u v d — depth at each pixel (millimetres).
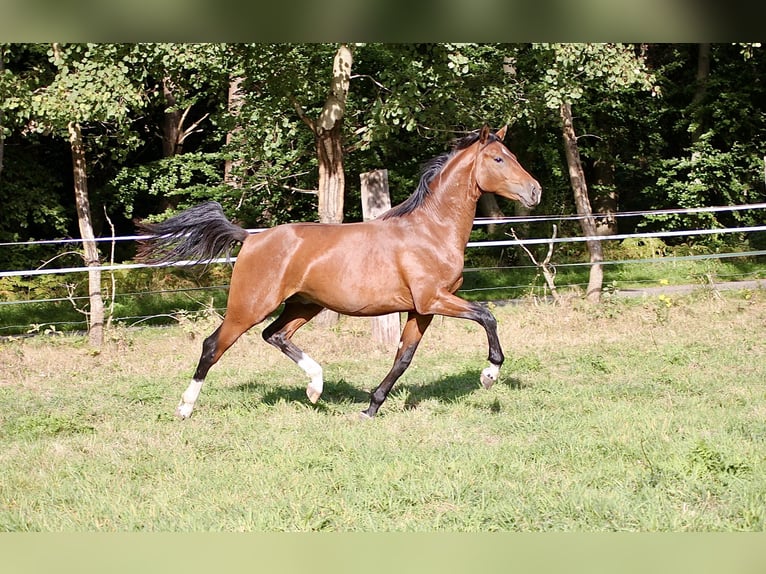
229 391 8867
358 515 5066
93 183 21672
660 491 5289
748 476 5477
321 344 11938
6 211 19484
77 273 18641
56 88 12078
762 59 21172
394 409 7863
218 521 5023
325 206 14039
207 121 22750
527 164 21844
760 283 17047
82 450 6730
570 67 13008
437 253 7203
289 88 13695
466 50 14336
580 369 9758
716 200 22203
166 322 16781
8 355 11773
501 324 13266
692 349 10789
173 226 7535
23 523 5051
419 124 14586
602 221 22828
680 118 23078
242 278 7281
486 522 4949
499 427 7062
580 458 6008
